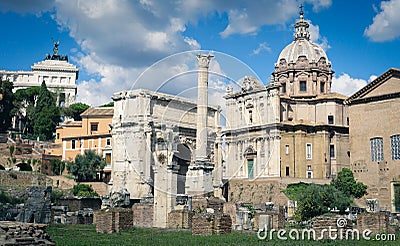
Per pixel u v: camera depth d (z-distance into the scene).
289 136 94.50
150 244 26.70
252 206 62.75
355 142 86.06
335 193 61.09
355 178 84.81
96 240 28.41
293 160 93.88
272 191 78.44
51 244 22.94
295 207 62.28
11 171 82.88
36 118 139.50
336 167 95.06
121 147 83.06
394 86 81.50
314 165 95.38
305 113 100.69
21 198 72.88
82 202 66.19
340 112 99.06
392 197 79.25
